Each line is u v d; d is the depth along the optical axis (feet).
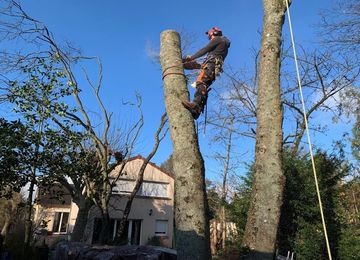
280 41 14.80
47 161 34.91
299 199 40.93
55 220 88.43
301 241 39.40
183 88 11.43
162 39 12.42
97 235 76.89
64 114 36.50
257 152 13.35
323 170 42.14
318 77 57.47
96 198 50.65
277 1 15.06
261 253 12.02
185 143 10.48
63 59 45.14
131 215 85.05
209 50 14.35
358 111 56.24
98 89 50.78
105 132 50.24
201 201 9.92
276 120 13.46
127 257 26.37
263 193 12.67
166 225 89.51
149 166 90.79
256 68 61.93
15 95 34.17
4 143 31.37
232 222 47.96
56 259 34.47
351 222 43.37
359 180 45.91
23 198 64.80
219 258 31.48
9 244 40.09
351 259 38.37
